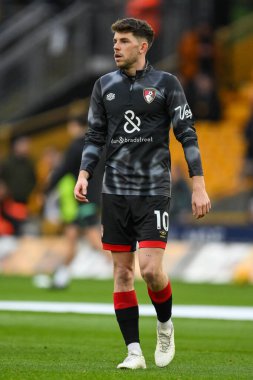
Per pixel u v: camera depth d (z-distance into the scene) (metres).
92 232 45.69
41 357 22.25
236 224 58.47
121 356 22.67
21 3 90.19
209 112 74.50
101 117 20.64
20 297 41.22
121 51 20.08
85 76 77.75
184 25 75.25
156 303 20.38
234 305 38.03
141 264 19.84
